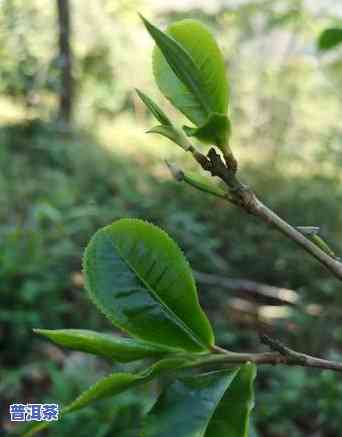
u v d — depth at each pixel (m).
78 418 3.23
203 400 0.65
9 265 4.39
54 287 4.49
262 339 0.69
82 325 4.68
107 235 0.72
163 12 8.62
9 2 8.18
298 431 3.94
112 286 0.71
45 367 4.12
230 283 5.75
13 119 8.27
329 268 0.69
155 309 0.70
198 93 0.71
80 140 8.52
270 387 4.35
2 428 3.55
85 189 6.91
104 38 10.10
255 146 8.10
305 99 8.50
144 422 0.65
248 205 0.69
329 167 7.58
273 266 6.08
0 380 3.95
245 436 0.62
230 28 8.29
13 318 4.21
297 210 6.40
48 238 5.18
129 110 10.44
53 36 8.68
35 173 6.95
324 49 1.51
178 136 0.69
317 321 5.11
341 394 3.96
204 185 0.69
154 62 0.76
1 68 8.39
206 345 0.69
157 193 6.75
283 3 7.18
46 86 8.59
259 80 8.66
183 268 0.71
